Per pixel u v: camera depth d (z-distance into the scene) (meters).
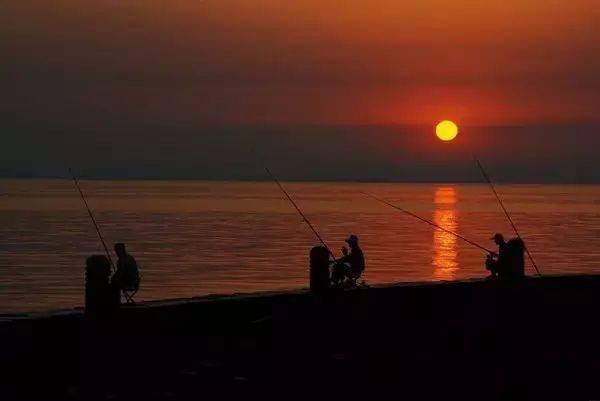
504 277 42.50
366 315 37.25
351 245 42.81
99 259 32.12
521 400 30.08
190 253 146.12
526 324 37.88
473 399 29.39
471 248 158.62
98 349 30.53
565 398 30.88
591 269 121.75
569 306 40.50
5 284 103.12
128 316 32.41
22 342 29.80
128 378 28.19
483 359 33.38
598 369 33.41
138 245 162.12
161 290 97.50
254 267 124.25
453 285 40.81
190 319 33.94
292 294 37.75
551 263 131.50
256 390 27.91
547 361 33.75
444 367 32.09
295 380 29.09
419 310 38.41
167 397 26.64
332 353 32.22
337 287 38.84
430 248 158.38
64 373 28.36
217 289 98.56
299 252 148.62
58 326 31.17
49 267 122.12
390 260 134.88
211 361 30.31
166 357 30.48
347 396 28.09
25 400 25.83
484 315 38.53
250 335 33.78
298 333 34.38
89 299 32.09
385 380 30.02
